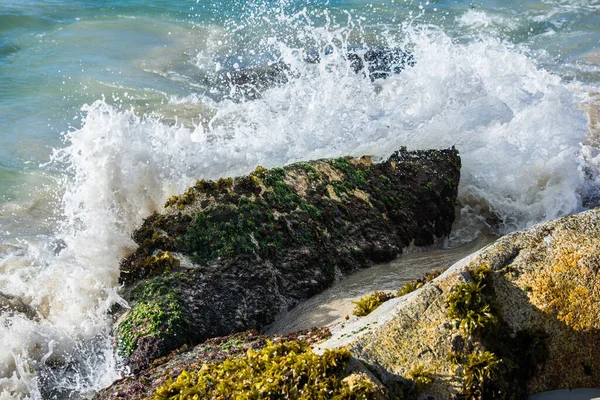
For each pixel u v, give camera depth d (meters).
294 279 5.70
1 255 6.74
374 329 3.77
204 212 5.79
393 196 6.56
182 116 10.07
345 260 6.02
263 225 5.81
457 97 7.52
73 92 10.77
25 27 13.33
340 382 3.44
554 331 3.81
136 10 14.58
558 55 13.30
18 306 5.63
